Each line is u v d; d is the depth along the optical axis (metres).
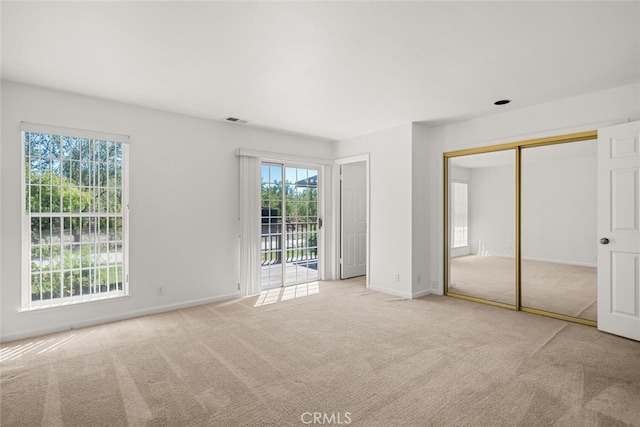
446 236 4.92
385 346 3.04
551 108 3.83
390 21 2.20
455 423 1.93
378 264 5.17
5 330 3.17
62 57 2.70
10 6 2.00
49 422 1.95
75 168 3.63
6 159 3.19
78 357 2.82
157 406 2.11
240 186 4.79
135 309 3.92
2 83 3.17
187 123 4.35
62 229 3.53
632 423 1.91
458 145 4.70
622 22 2.21
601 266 3.35
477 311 4.11
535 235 7.82
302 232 5.78
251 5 2.01
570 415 2.00
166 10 2.05
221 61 2.79
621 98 3.36
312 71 2.99
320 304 4.43
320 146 5.85
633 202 3.12
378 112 4.24
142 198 3.99
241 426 1.92
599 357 2.78
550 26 2.27
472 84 3.31
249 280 4.89
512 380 2.41
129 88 3.39
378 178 5.17
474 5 2.03
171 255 4.20
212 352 2.92
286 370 2.59
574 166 7.21
